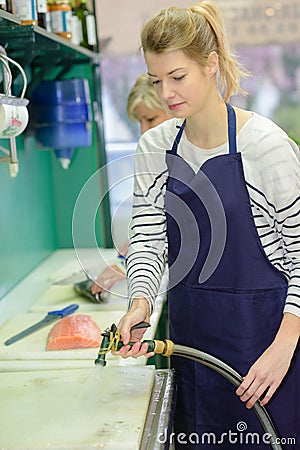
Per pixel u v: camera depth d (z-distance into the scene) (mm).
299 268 1694
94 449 1326
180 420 1930
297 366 1813
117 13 3135
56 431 1388
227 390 1842
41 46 2277
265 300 1775
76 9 2977
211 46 1610
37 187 2959
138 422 1416
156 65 1573
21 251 2668
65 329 1941
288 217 1680
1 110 1688
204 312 1828
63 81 2822
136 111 2676
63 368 1798
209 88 1662
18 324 2148
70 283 2516
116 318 2172
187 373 1883
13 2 2037
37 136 2877
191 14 1582
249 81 3172
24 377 1696
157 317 2141
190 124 1764
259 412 1654
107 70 3191
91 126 3078
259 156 1687
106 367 1728
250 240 1752
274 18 3104
